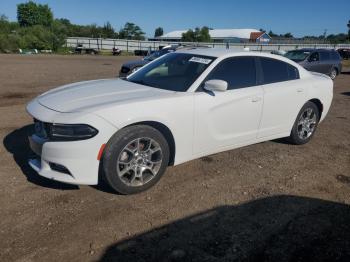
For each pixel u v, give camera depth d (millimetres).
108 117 3553
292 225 3459
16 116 7008
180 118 4035
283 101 5148
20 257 2832
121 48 54906
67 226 3262
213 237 3207
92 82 4891
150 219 3443
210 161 4953
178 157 4191
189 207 3705
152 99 3889
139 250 2982
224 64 4605
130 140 3691
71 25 85562
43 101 4047
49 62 25547
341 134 6715
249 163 4957
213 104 4309
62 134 3516
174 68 4762
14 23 60031
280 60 5328
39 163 3877
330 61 16453
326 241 3225
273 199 3971
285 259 2957
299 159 5223
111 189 3955
